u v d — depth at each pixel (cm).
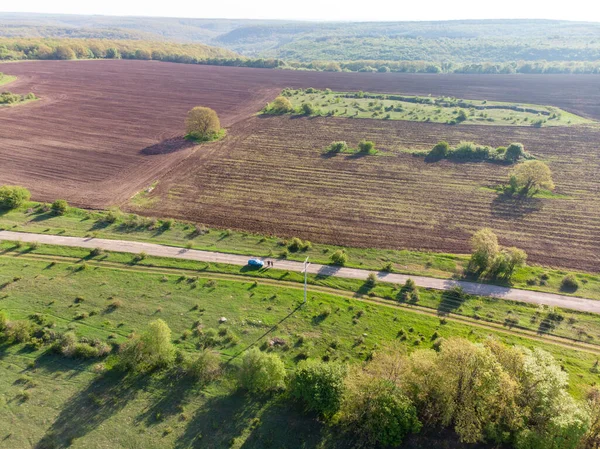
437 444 3250
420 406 3391
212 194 7356
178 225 6334
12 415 3400
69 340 4025
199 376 3794
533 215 6806
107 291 4859
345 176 8169
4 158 8550
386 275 5366
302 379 3472
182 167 8481
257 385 3591
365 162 8862
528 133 10725
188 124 10094
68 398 3569
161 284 5025
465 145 9219
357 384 3378
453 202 7206
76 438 3253
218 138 10225
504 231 6366
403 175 8244
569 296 5034
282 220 6556
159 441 3259
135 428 3353
